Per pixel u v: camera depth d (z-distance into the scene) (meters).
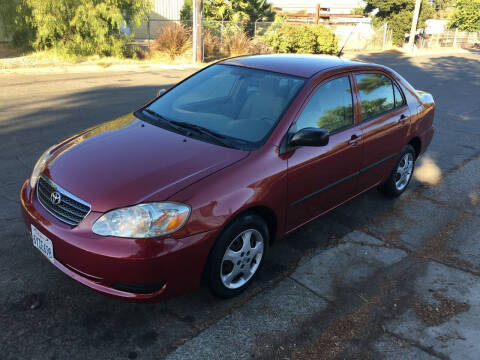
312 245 4.07
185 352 2.72
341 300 3.32
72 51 15.12
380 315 3.18
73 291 3.19
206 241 2.78
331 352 2.81
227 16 22.78
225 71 4.11
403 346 2.90
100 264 2.61
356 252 3.99
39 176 3.20
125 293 2.70
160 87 11.20
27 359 2.59
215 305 3.16
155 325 2.93
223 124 3.51
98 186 2.80
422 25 32.78
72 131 6.93
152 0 16.69
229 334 2.90
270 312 3.13
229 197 2.88
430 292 3.47
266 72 3.90
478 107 10.73
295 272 3.63
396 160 4.80
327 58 4.32
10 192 4.68
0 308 2.97
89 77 12.34
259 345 2.83
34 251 3.63
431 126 5.44
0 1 14.57
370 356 2.80
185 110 3.82
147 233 2.60
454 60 24.22
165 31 17.53
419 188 5.56
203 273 2.96
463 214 4.88
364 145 4.08
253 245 3.28
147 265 2.60
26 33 15.46
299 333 2.95
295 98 3.50
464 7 41.50
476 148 7.34
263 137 3.29
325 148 3.61
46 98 9.30
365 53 26.84
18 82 10.99
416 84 14.10
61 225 2.77
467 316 3.21
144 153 3.13
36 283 3.25
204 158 3.06
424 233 4.41
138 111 4.04
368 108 4.25
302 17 35.06
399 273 3.71
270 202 3.17
